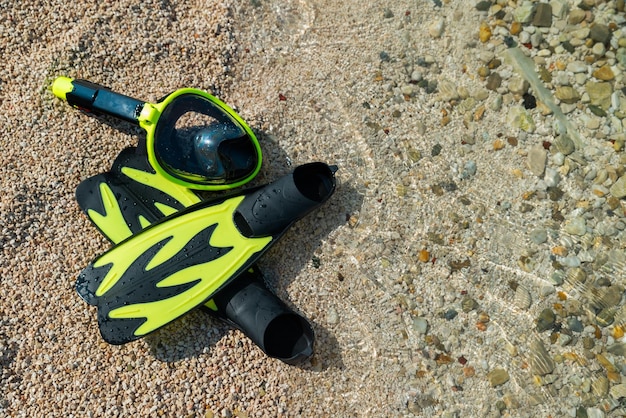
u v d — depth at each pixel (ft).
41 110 4.67
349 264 4.68
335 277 4.66
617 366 4.61
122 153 4.59
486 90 4.95
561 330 4.65
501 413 4.54
